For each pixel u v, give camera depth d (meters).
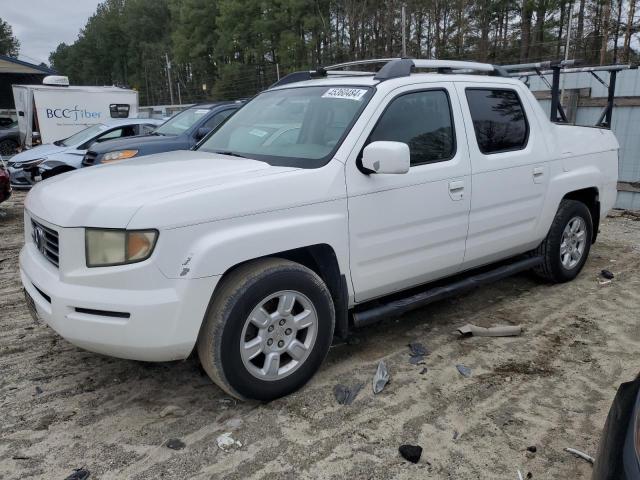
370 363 3.78
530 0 32.72
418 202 3.72
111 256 2.77
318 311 3.31
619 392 2.12
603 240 7.16
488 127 4.31
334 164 3.37
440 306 4.84
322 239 3.26
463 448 2.88
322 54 46.53
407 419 3.13
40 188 3.44
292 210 3.15
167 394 3.41
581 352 3.94
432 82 3.98
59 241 2.88
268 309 3.20
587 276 5.60
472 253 4.22
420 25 37.16
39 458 2.81
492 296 5.08
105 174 3.36
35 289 3.21
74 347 4.06
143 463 2.77
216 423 3.10
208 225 2.87
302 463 2.77
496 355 3.90
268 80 49.94
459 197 3.98
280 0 49.22
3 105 27.00
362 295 3.61
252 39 56.28
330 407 3.24
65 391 3.45
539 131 4.73
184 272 2.80
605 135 5.58
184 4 67.44
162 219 2.75
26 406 3.28
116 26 96.69
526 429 3.04
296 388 3.35
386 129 3.64
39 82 27.23
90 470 2.72
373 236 3.54
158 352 2.85
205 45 65.81
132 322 2.74
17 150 19.94
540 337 4.19
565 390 3.44
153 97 81.12
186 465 2.76
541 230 4.82
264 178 3.12
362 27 41.78
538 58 31.58
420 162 3.80
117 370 3.71
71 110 16.92
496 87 4.48
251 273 3.03
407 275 3.81
